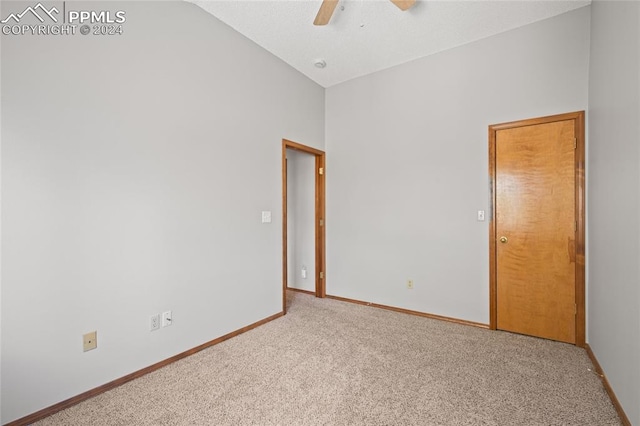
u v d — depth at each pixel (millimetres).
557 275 2619
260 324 3064
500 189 2863
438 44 3053
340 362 2275
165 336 2254
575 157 2539
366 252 3746
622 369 1627
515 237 2801
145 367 2127
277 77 3301
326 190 4102
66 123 1746
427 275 3295
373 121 3682
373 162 3684
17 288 1582
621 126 1690
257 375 2096
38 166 1646
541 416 1654
